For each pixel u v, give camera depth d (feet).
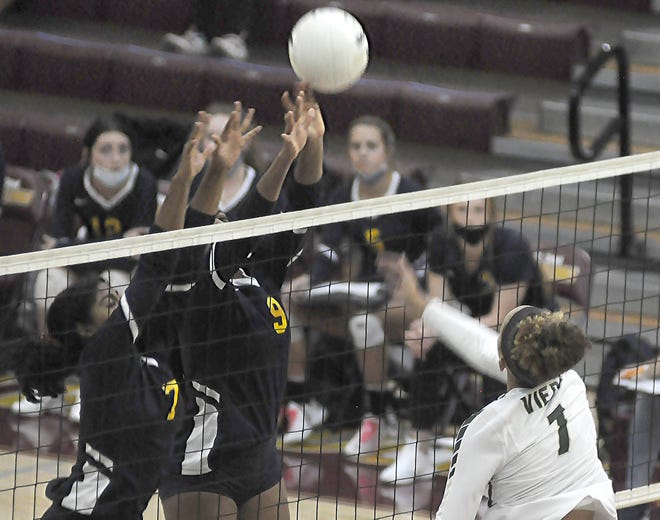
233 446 38.42
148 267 36.47
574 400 36.17
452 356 56.24
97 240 68.18
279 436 60.95
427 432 58.13
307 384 60.03
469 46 91.86
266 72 87.56
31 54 91.04
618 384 52.19
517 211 80.07
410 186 67.51
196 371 38.86
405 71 92.43
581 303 60.23
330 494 56.13
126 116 74.64
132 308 35.91
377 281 60.85
